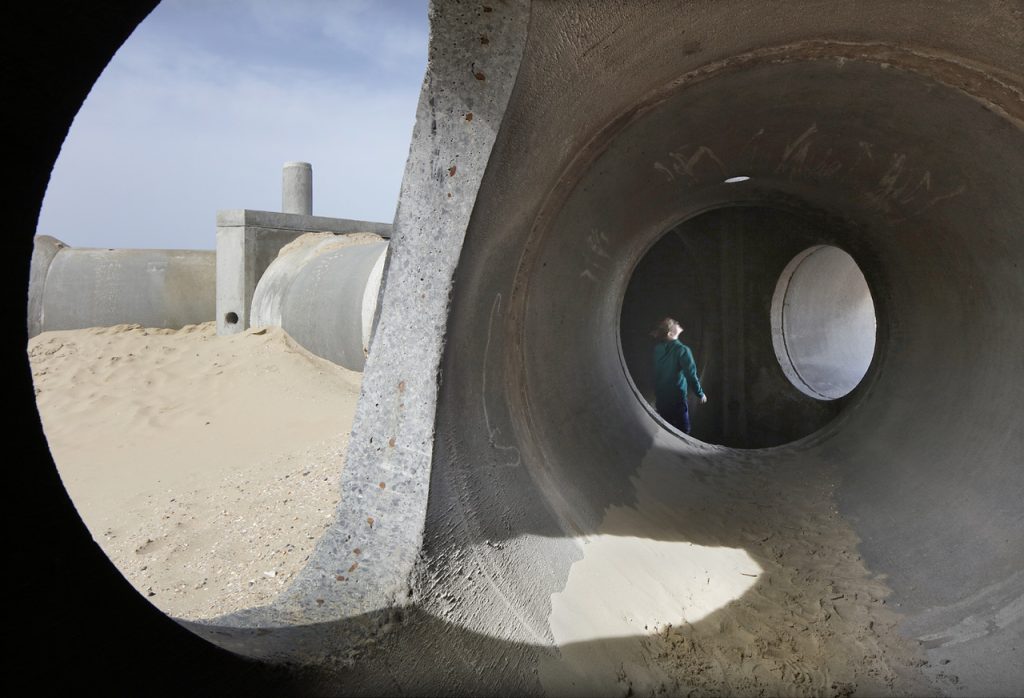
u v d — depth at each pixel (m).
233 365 11.04
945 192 4.83
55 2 1.37
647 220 6.31
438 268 2.99
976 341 5.09
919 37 3.62
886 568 4.41
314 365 10.90
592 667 3.20
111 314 13.99
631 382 7.17
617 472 5.41
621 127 4.24
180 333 13.74
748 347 10.39
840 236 6.96
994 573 3.87
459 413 3.28
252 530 5.20
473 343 3.46
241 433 8.28
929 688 3.35
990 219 4.52
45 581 1.56
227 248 13.50
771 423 10.26
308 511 5.38
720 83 4.27
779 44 3.92
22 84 1.38
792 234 10.01
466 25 2.80
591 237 5.18
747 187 6.87
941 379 5.50
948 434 5.06
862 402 6.73
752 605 4.12
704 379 10.70
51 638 1.58
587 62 3.19
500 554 3.41
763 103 4.72
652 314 11.24
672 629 3.75
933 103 4.13
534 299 4.43
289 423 8.48
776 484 6.00
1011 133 3.88
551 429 4.77
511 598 3.26
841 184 5.88
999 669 3.28
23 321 1.49
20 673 1.51
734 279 10.41
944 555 4.24
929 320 5.91
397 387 3.08
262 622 2.68
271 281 12.88
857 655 3.65
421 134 2.97
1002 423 4.49
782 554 4.75
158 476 6.96
